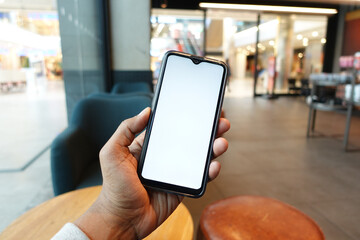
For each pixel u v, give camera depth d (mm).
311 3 7809
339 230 1691
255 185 2336
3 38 4836
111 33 3963
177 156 588
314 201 2064
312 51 10594
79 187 1326
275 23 9969
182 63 614
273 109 6961
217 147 545
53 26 4754
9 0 4441
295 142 3797
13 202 2027
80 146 1512
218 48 16016
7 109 5727
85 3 3537
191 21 9008
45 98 7227
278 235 922
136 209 504
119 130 525
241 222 994
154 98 610
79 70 3518
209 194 2137
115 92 3461
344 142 3660
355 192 2232
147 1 3957
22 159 2932
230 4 7363
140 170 565
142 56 4078
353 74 3273
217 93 603
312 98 4012
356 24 7457
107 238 471
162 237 773
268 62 10641
